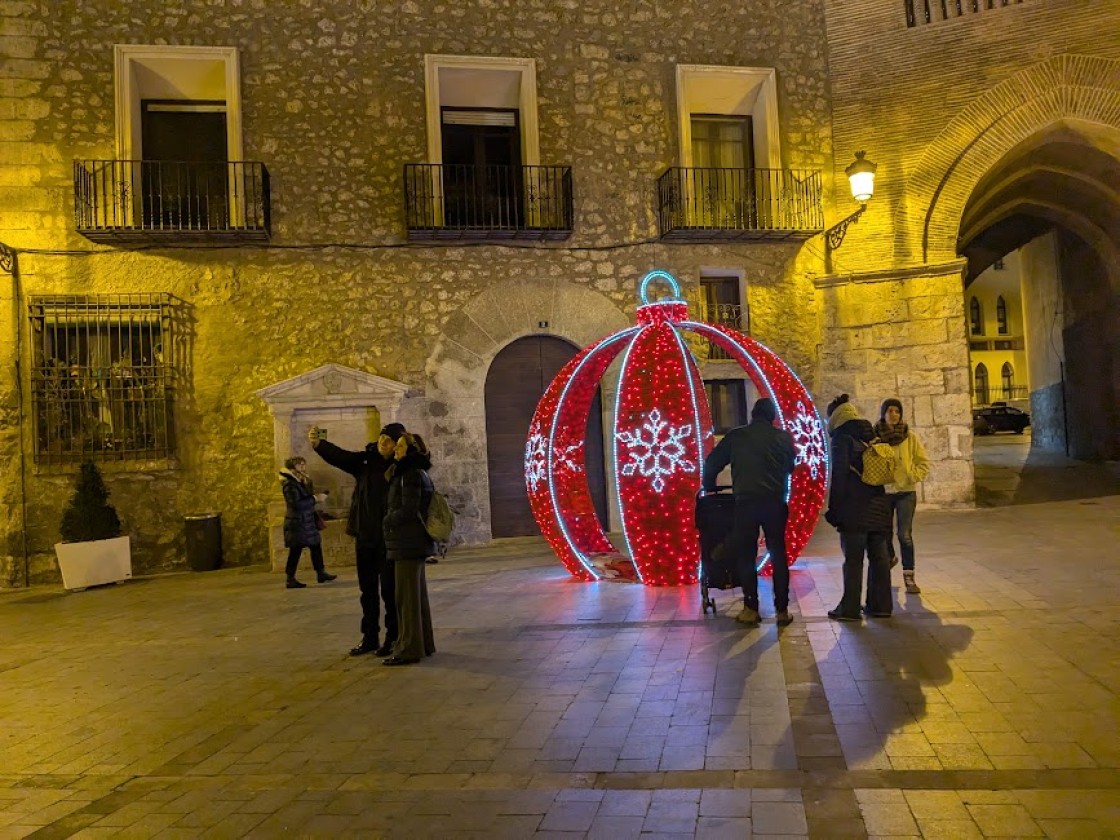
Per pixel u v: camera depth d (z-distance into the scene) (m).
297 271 10.97
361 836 3.04
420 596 5.63
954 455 11.70
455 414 11.20
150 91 11.01
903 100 12.09
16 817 3.40
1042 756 3.35
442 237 11.15
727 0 12.23
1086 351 16.61
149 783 3.72
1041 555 7.72
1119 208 13.91
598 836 2.93
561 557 8.27
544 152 11.62
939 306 11.84
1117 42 11.56
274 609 7.86
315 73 11.12
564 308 11.55
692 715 4.09
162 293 10.62
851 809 2.99
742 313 12.03
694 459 7.36
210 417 10.70
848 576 5.75
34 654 6.51
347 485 10.64
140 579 10.17
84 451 10.40
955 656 4.76
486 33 11.56
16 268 10.35
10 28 10.46
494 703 4.53
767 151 12.16
